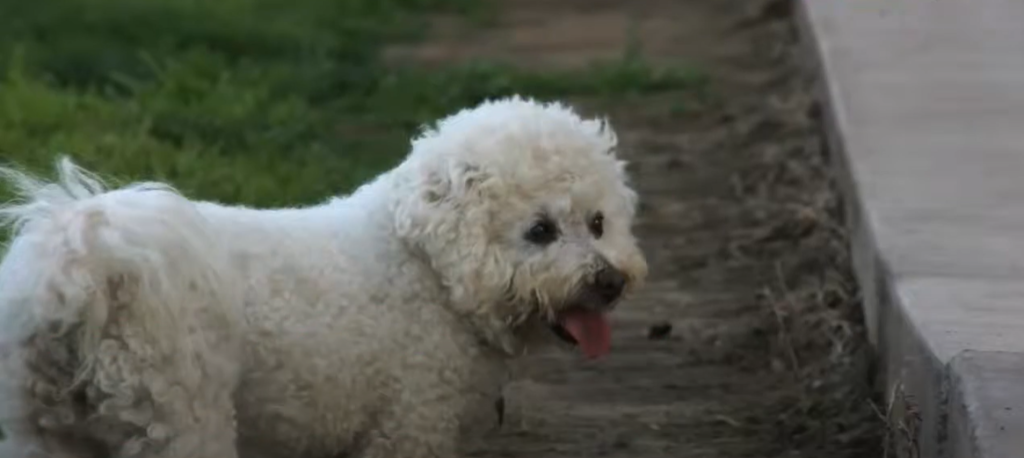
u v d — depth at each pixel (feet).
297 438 24.21
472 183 24.38
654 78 59.11
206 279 22.65
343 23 68.03
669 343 34.81
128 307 22.26
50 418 22.84
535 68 61.93
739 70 62.23
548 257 24.43
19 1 62.69
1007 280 30.19
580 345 24.66
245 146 46.96
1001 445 23.41
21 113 45.39
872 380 32.12
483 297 24.41
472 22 72.02
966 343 26.76
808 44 55.93
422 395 24.57
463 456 28.71
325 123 51.83
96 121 46.32
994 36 50.57
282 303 23.88
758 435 30.66
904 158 38.11
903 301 29.12
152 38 60.34
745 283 38.45
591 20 73.20
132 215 22.22
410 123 52.60
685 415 31.42
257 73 56.80
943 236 32.60
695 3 76.48
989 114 41.86
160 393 22.45
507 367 25.76
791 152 48.62
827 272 37.83
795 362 33.53
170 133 46.73
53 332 22.27
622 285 24.75
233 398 23.57
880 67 46.96
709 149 50.62
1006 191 35.60
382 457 24.59
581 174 24.64
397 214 24.50
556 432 30.55
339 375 24.13
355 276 24.38
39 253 22.12
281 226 24.56
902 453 27.68
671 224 43.09
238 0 68.44
